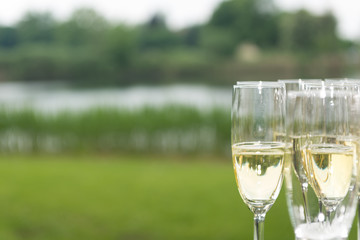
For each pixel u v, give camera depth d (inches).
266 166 31.5
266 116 31.6
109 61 1819.6
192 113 410.0
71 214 218.7
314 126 33.0
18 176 310.7
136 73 1847.9
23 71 1713.8
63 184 284.8
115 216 214.2
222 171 326.3
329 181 32.7
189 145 415.8
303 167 34.8
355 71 1617.9
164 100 449.7
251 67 1806.1
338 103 32.9
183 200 240.7
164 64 1884.8
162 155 420.8
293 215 35.8
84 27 1798.7
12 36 1756.9
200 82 1745.8
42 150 438.6
